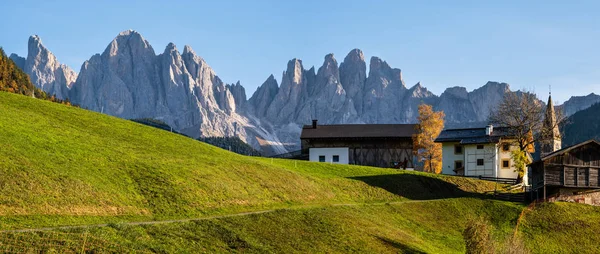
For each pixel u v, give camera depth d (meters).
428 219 64.38
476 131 104.56
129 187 49.31
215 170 61.06
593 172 77.62
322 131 126.25
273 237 44.97
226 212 50.41
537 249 59.50
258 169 67.12
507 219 67.44
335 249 45.91
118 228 38.44
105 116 78.75
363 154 120.88
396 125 127.25
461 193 83.69
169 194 50.06
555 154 76.56
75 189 44.72
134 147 64.12
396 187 79.19
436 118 118.19
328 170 85.12
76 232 36.03
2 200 39.47
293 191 63.56
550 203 73.44
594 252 60.12
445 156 105.12
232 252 40.12
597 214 71.50
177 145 72.50
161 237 39.03
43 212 40.06
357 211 59.12
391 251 48.75
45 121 63.66
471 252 48.66
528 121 92.75
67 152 53.09
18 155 47.41
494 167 98.62
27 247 32.44
